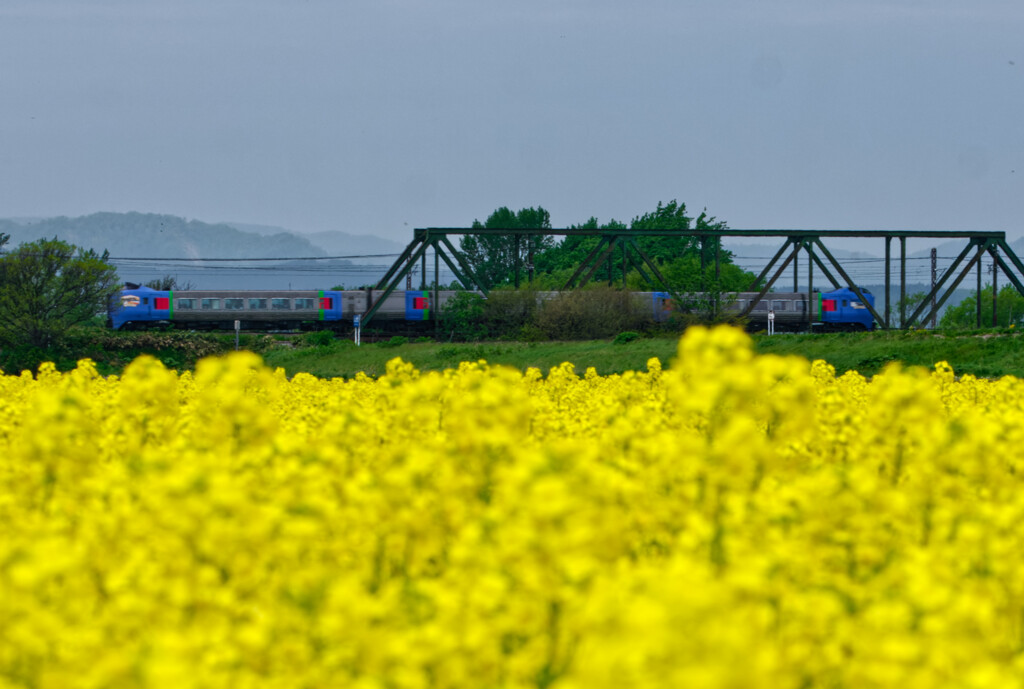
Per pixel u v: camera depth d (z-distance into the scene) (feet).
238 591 74.74
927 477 102.42
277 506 82.38
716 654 48.06
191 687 56.65
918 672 58.95
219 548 74.13
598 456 108.37
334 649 62.75
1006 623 78.64
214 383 138.92
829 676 65.82
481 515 80.48
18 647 64.54
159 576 72.59
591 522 73.05
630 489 89.10
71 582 71.46
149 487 82.33
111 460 128.77
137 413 137.08
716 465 93.86
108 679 61.00
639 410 122.31
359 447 114.32
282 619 66.49
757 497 88.69
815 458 126.31
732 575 61.87
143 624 69.15
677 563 60.49
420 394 124.57
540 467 74.33
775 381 150.20
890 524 93.81
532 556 66.13
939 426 107.86
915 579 66.85
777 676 60.44
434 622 62.80
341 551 82.79
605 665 49.52
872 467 116.67
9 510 100.42
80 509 98.94
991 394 228.63
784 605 67.46
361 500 85.66
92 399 186.29
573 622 60.90
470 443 107.76
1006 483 107.04
